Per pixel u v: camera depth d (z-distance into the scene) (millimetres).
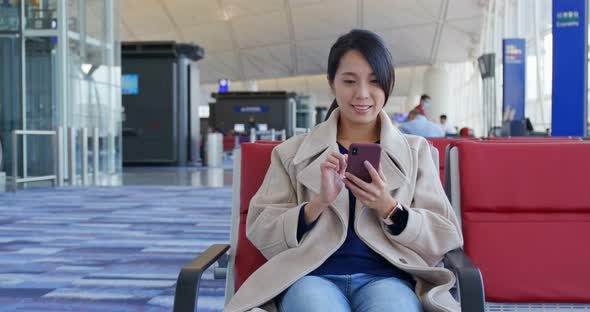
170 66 15430
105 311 2730
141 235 4730
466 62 29641
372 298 1505
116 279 3318
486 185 1805
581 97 8484
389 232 1636
